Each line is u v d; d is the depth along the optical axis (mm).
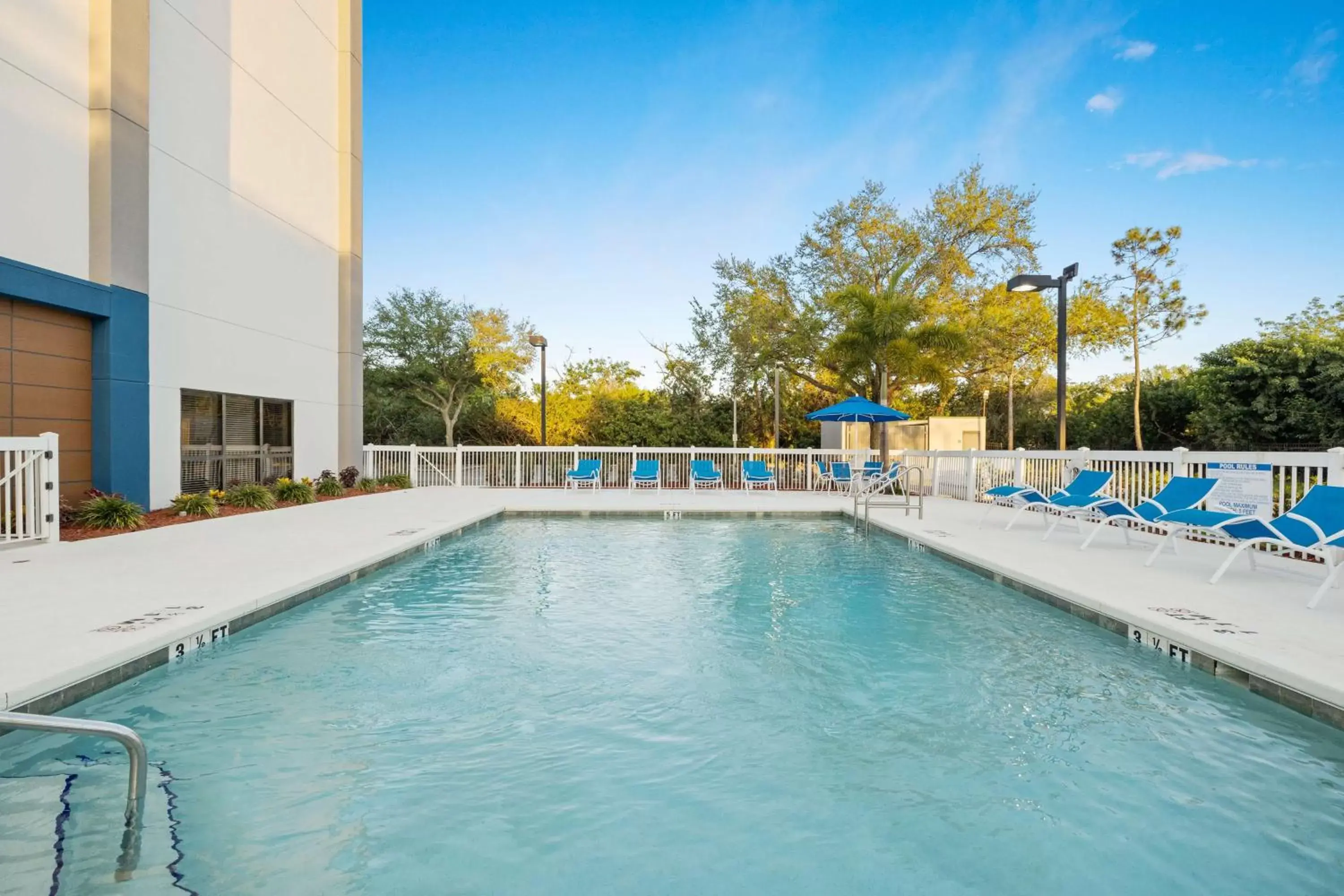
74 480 9469
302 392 15406
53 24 9031
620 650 4941
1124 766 3207
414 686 4160
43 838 2500
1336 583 6082
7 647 3896
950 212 26062
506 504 13484
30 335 8883
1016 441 39312
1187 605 5277
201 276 11906
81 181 9477
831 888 2295
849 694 4105
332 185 16719
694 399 28969
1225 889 2307
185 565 6535
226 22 12531
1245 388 22703
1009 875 2381
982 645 5066
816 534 11008
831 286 27047
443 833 2602
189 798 2814
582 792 2936
